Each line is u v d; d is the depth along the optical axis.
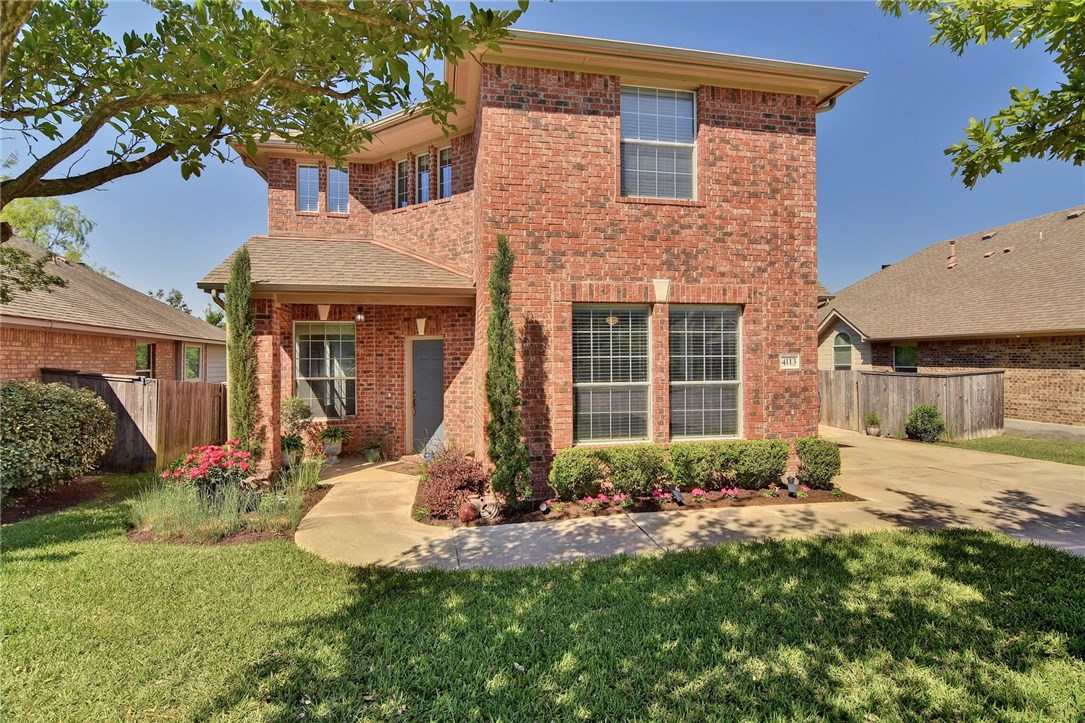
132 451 9.37
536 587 4.33
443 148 10.48
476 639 3.49
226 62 2.93
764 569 4.67
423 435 10.57
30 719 2.69
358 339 10.72
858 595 4.12
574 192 7.38
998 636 3.52
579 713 2.78
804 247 8.08
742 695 2.91
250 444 7.93
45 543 5.43
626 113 7.69
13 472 6.75
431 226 10.38
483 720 2.74
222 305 8.79
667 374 7.64
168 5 3.25
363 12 2.73
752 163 7.91
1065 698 2.88
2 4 1.51
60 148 2.77
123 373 14.56
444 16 2.89
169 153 3.47
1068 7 3.32
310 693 2.91
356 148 4.38
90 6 3.16
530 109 7.26
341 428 10.45
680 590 4.25
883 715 2.76
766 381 7.92
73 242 29.53
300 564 4.82
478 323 7.98
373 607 3.94
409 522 6.26
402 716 2.74
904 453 11.38
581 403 7.54
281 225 11.34
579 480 6.81
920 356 17.55
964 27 4.55
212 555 5.05
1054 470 9.29
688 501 7.02
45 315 11.01
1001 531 5.77
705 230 7.75
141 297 20.45
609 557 5.04
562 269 7.34
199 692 2.91
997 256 18.27
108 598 4.05
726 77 7.69
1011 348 14.87
